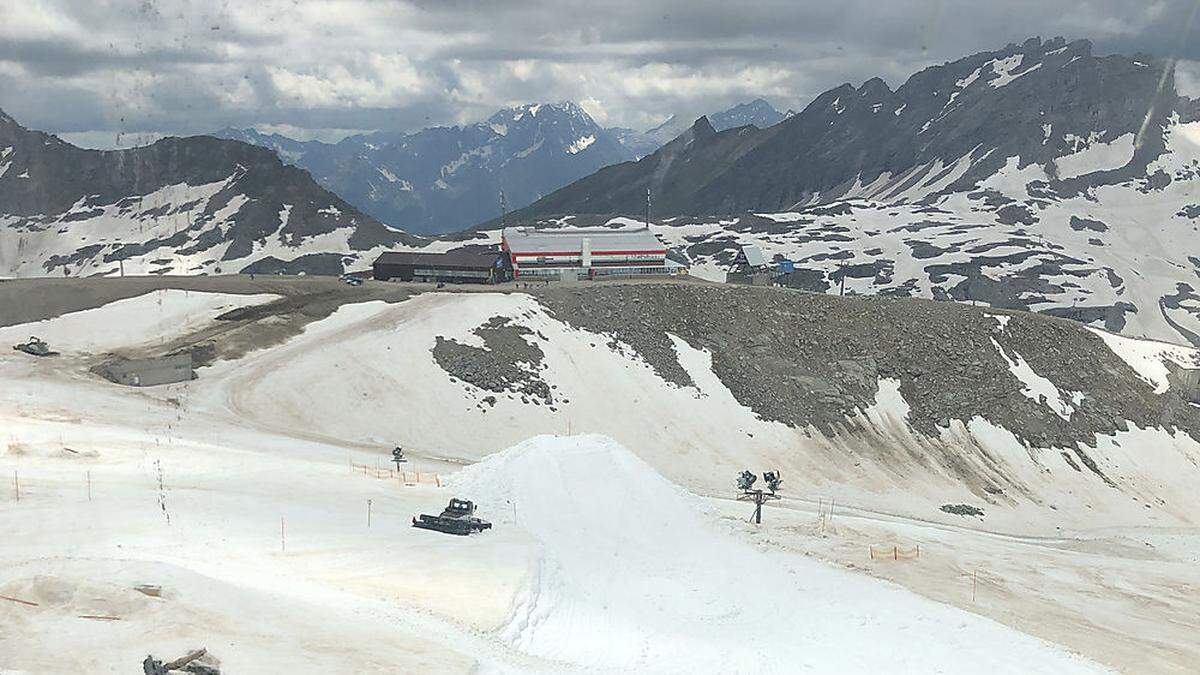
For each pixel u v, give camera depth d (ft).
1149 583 263.49
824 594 206.49
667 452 388.78
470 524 203.62
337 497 229.04
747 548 238.27
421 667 125.49
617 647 156.66
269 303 455.22
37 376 343.26
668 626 172.55
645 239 581.94
